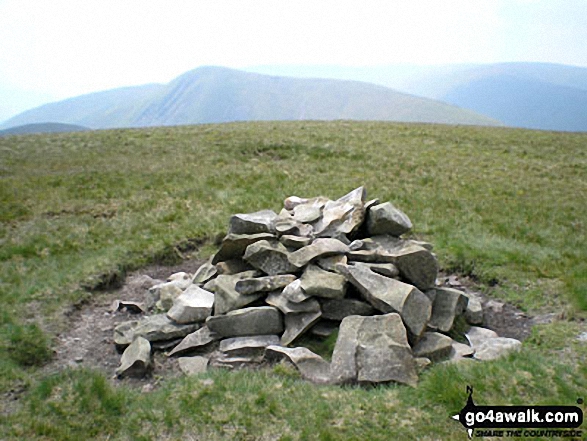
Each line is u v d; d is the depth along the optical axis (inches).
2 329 101.5
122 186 212.8
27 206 184.2
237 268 116.3
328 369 88.3
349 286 103.5
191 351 97.9
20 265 134.9
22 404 81.3
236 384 83.6
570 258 136.2
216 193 199.9
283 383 84.0
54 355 97.9
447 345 93.7
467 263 135.4
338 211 122.0
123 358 95.0
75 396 82.3
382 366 84.7
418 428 73.8
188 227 160.6
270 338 97.9
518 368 84.5
